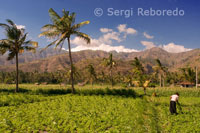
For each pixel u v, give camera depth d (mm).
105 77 97375
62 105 13766
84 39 24016
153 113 11039
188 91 25656
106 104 14281
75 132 7750
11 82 83938
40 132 7992
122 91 22266
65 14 23172
